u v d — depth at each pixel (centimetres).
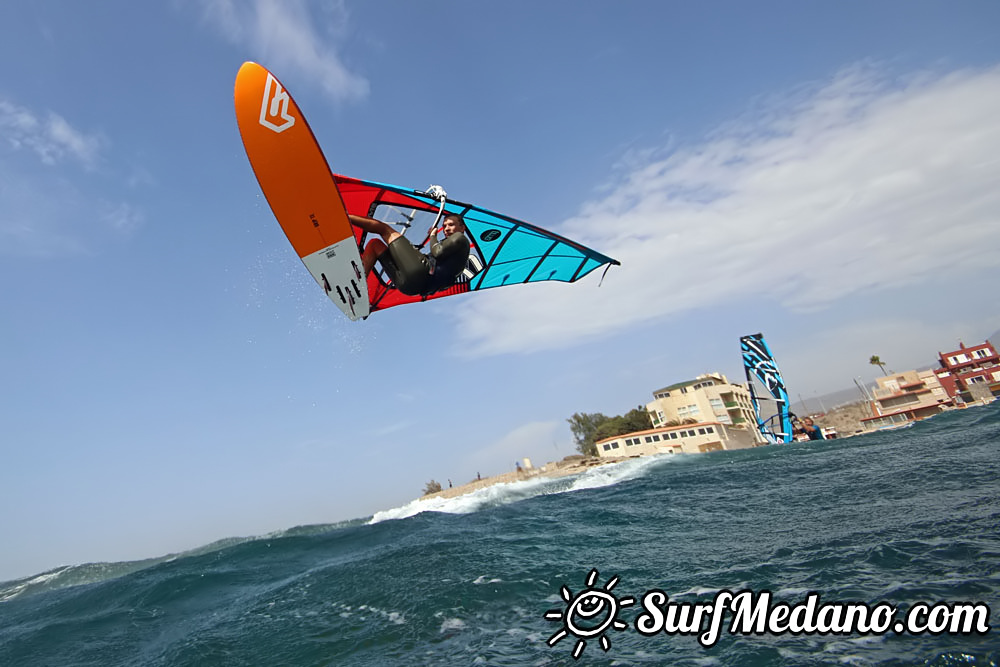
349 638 667
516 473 5097
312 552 1441
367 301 666
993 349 8894
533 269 862
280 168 575
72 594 1430
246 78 562
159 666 709
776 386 4450
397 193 660
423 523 1619
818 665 397
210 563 1444
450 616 679
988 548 558
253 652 683
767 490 1256
